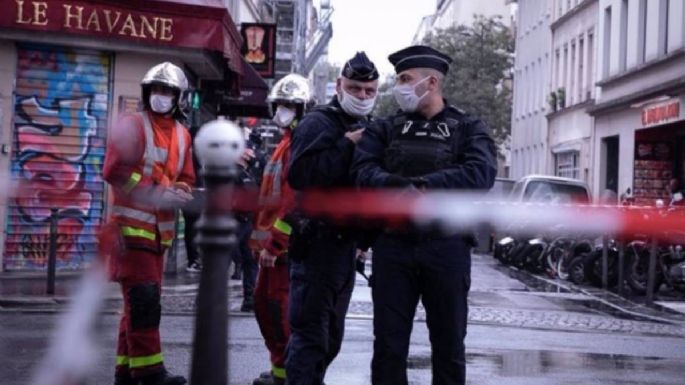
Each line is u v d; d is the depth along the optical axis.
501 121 67.56
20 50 18.25
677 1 34.72
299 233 6.88
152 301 7.76
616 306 17.17
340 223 6.72
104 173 7.63
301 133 6.79
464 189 6.14
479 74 68.38
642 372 9.88
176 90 7.75
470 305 15.95
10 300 13.60
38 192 6.96
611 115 41.38
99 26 17.97
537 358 10.50
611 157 42.88
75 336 5.38
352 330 12.00
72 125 18.59
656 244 17.47
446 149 6.25
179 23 18.55
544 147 56.25
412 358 10.11
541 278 23.56
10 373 8.46
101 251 7.46
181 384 7.94
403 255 6.22
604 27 43.56
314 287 6.91
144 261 7.73
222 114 30.94
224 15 18.83
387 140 6.40
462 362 6.32
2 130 18.05
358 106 6.86
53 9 17.66
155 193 7.62
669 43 35.47
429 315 6.33
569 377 9.41
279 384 8.16
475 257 33.56
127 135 7.57
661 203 22.70
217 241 3.86
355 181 6.51
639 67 37.53
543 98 57.19
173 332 11.38
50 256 14.24
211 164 3.89
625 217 6.07
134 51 18.64
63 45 18.27
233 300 15.16
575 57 49.59
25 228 17.66
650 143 37.00
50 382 5.40
